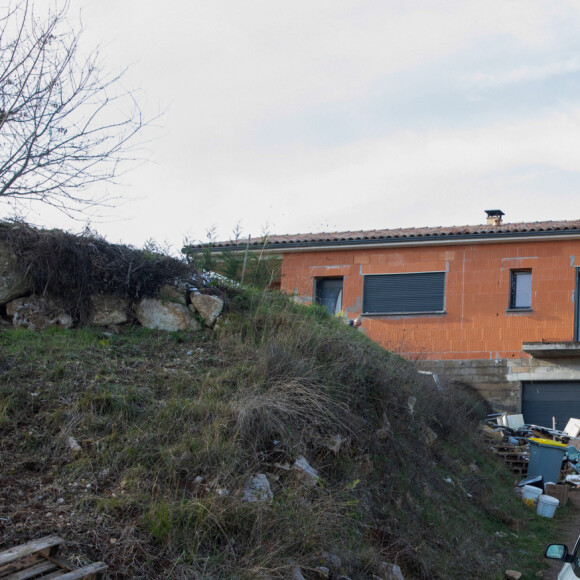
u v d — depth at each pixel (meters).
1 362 7.27
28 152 6.91
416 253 20.64
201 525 5.12
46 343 8.22
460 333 19.72
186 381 7.63
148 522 5.03
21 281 9.03
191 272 10.41
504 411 18.78
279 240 21.80
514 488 12.22
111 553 4.68
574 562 4.91
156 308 9.67
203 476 5.84
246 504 5.50
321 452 7.20
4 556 4.21
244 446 6.47
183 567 4.72
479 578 7.16
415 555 6.70
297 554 5.32
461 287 19.98
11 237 9.05
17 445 5.86
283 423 7.00
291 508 5.79
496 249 19.86
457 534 8.12
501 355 19.23
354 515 6.61
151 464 5.85
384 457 8.38
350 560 5.77
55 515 4.97
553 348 17.47
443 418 12.25
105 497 5.31
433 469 9.65
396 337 20.11
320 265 21.48
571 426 17.53
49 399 6.66
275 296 11.05
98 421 6.36
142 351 8.65
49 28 7.07
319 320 11.30
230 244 18.17
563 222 20.19
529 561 8.50
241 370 8.07
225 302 9.91
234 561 4.98
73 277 9.32
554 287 19.09
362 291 20.97
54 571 4.37
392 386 9.96
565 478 14.39
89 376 7.32
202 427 6.47
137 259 9.89
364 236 20.78
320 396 7.86
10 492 5.17
